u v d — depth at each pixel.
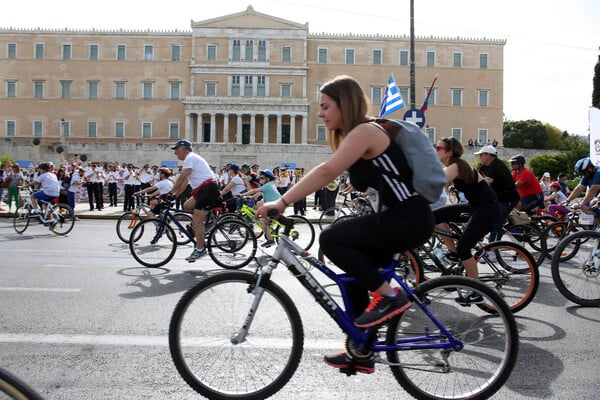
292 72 68.88
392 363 3.64
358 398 3.91
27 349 4.86
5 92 69.56
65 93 69.56
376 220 3.41
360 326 3.48
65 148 59.19
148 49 69.56
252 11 68.94
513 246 6.46
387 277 3.63
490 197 6.34
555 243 12.33
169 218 9.40
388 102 16.38
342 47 69.69
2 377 2.29
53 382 4.12
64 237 13.52
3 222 17.56
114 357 4.68
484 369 3.74
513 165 11.38
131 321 5.77
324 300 3.63
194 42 69.06
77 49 69.56
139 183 25.47
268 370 3.72
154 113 69.56
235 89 69.31
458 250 6.36
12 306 6.34
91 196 23.05
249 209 12.27
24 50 69.50
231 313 3.73
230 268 9.20
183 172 8.98
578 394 4.00
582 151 47.41
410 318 3.69
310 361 4.64
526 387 4.13
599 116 9.41
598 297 6.71
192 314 3.72
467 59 70.25
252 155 59.47
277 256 3.68
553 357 4.82
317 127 69.56
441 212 6.95
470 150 60.69
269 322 3.75
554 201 15.18
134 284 7.67
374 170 3.41
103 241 12.72
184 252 10.85
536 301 7.04
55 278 8.03
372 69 69.62
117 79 69.56
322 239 3.54
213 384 3.69
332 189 22.98
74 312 6.09
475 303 3.76
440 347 3.67
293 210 23.12
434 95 70.06
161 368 4.43
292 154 59.62
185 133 68.44
